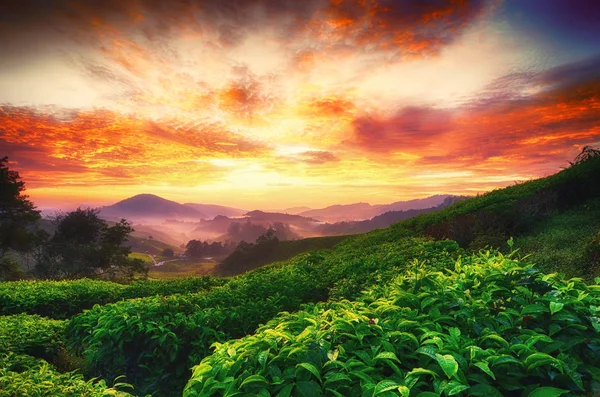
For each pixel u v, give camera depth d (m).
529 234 12.59
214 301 8.40
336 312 4.80
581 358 3.89
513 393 3.40
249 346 3.76
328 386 3.16
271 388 3.20
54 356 7.70
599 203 13.30
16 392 4.95
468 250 11.73
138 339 6.64
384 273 8.84
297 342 3.64
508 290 4.85
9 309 11.02
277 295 8.75
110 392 5.10
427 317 4.35
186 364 6.53
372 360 3.42
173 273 161.38
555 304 4.12
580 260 8.05
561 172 16.67
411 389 3.16
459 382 3.09
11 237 40.75
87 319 7.66
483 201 16.95
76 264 47.19
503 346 3.72
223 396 3.16
